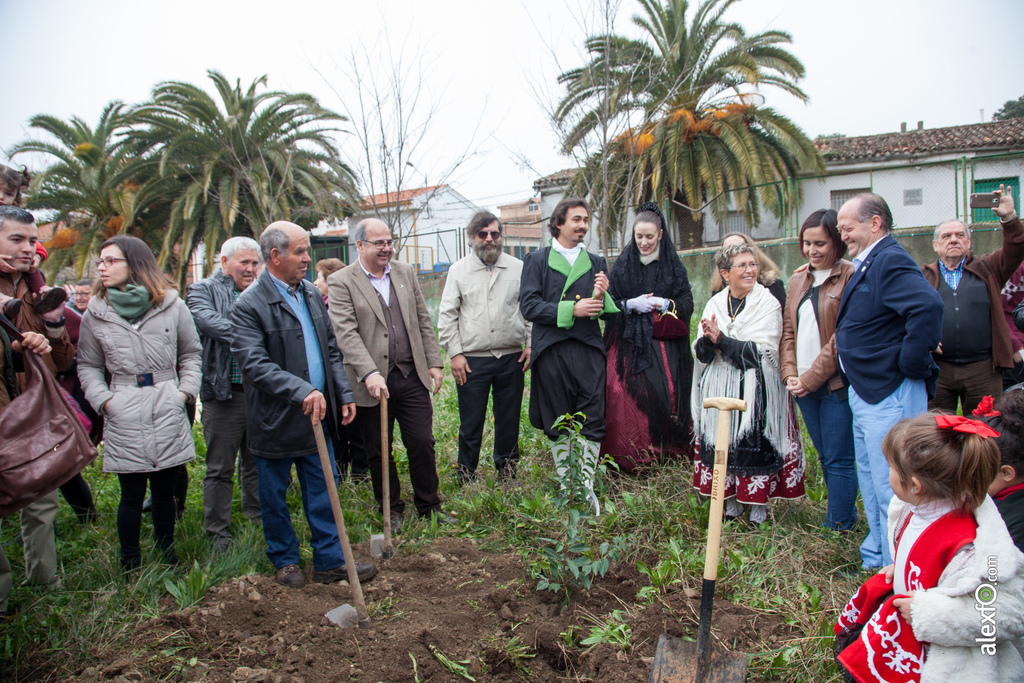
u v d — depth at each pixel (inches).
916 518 79.7
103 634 114.3
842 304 131.3
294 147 638.5
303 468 135.0
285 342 130.6
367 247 161.0
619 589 130.9
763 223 698.8
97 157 705.0
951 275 165.6
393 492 167.5
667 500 162.7
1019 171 497.7
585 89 342.3
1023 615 69.1
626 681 101.9
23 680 103.2
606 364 185.0
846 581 128.0
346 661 106.9
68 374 150.1
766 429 145.9
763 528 147.6
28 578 129.8
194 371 143.0
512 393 191.2
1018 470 85.8
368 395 160.7
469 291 188.2
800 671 102.7
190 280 803.4
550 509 155.4
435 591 129.8
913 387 124.0
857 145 772.6
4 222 120.6
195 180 607.8
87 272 741.9
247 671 102.4
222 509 152.8
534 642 112.6
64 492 165.3
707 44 515.8
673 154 544.4
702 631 92.9
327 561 134.9
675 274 183.0
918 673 74.3
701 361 154.7
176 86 614.5
